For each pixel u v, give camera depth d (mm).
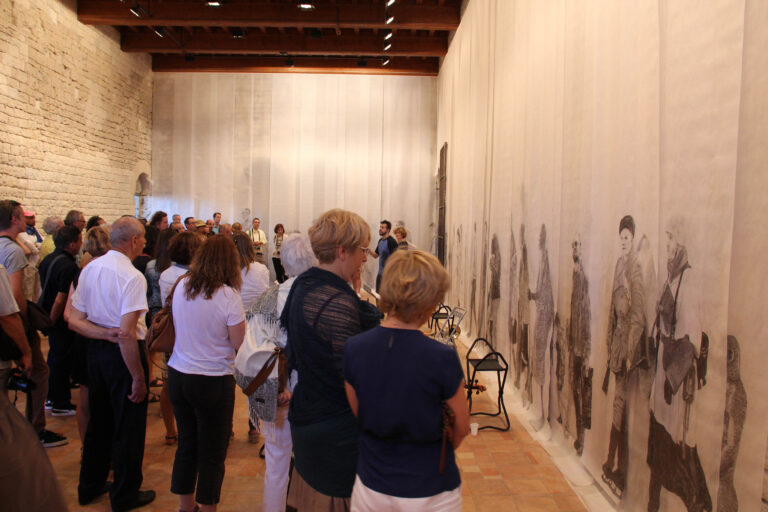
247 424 4273
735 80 1899
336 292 1707
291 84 12742
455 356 1410
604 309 3066
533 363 4520
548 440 3951
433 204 12750
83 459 2881
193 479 2561
